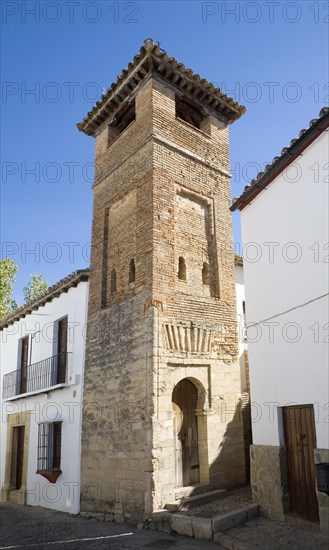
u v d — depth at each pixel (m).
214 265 11.77
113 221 12.38
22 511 12.14
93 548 7.39
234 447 10.56
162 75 12.10
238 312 13.42
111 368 10.79
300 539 6.64
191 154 12.04
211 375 10.57
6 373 17.16
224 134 13.39
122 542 7.68
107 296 11.80
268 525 7.54
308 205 7.89
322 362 7.16
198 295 11.12
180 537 7.78
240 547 6.53
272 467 7.98
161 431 9.24
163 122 11.68
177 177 11.54
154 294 10.08
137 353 10.05
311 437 7.36
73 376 12.06
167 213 10.99
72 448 11.55
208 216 12.19
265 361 8.48
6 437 15.85
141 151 11.63
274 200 8.77
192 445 10.12
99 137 13.98
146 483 8.94
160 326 9.92
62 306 13.77
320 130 7.59
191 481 9.84
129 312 10.64
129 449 9.60
